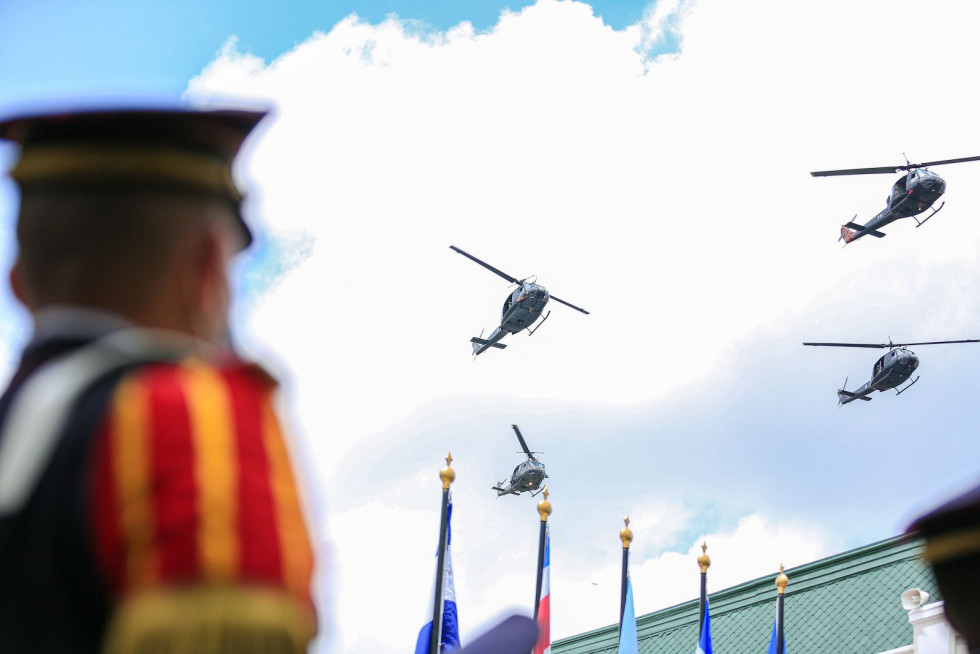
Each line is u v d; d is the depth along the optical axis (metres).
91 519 3.16
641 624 75.75
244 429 3.35
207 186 3.94
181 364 3.54
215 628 2.99
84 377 3.48
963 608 4.52
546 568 36.84
